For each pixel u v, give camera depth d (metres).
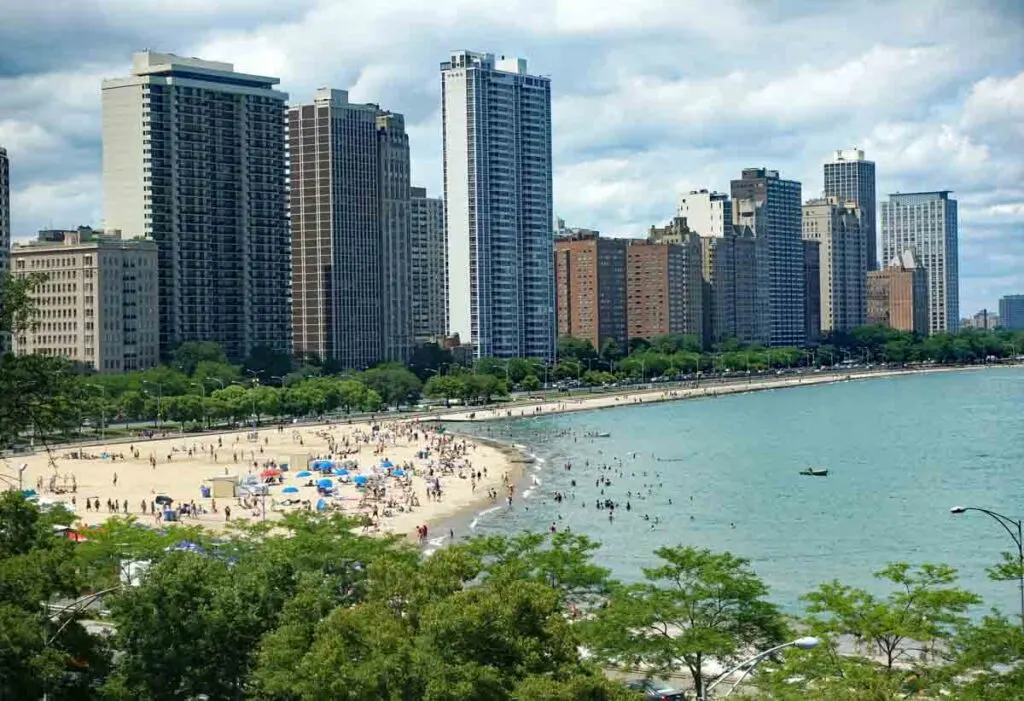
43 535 117.88
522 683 91.12
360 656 96.25
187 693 105.69
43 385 112.19
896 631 102.81
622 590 120.00
